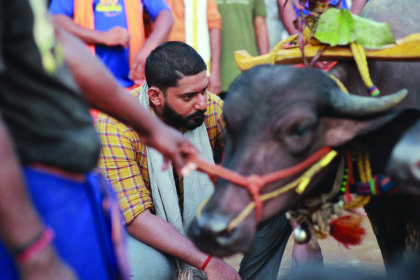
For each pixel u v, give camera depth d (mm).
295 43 2357
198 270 2844
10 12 1420
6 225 1304
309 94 1882
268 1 4773
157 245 2637
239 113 1895
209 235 1779
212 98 2887
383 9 2494
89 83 1750
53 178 1533
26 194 1328
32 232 1331
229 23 4684
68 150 1527
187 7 4578
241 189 1841
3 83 1449
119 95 1809
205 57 4605
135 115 1835
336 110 1909
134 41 3912
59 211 1546
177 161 1865
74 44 1746
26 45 1447
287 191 1914
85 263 1626
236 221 1791
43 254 1346
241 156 1859
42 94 1490
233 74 4699
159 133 1856
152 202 2764
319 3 2246
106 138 2682
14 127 1477
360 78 2262
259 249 2953
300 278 1945
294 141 1860
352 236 2180
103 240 1710
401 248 2525
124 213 2646
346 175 2055
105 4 3893
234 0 4695
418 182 1671
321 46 2234
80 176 1614
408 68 2309
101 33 3824
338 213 2088
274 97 1876
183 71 2600
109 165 2672
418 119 1827
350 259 3746
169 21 4000
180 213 2812
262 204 1874
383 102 1872
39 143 1502
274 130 1853
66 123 1529
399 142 1719
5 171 1276
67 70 1576
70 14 3943
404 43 2141
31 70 1463
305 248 2900
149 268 2656
